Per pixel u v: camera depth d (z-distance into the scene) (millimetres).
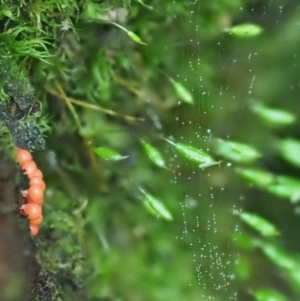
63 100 75
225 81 76
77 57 74
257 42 76
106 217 77
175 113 77
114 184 77
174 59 76
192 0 75
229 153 77
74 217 76
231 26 75
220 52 76
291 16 75
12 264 66
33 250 67
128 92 76
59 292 74
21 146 69
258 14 75
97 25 74
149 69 76
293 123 77
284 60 76
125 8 74
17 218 66
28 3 70
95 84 75
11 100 69
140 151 77
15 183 66
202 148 77
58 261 75
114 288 77
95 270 76
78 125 75
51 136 74
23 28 69
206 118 77
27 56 70
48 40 72
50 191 75
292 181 77
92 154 76
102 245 77
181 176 77
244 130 77
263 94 77
